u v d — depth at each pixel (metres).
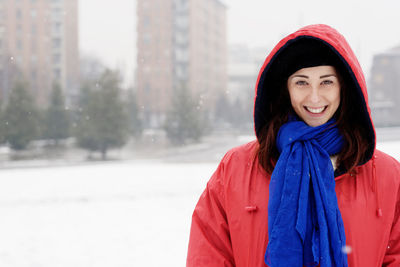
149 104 60.38
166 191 9.16
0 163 24.73
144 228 6.13
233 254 1.27
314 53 1.15
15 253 5.19
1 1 55.66
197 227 1.33
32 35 56.12
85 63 65.06
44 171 14.30
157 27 61.38
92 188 9.98
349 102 1.21
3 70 50.88
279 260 1.08
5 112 33.62
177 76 64.19
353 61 1.14
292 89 1.21
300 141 1.19
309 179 1.14
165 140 41.97
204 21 68.50
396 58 60.56
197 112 42.94
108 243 5.46
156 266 4.56
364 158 1.19
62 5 59.16
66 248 5.33
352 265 1.11
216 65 73.25
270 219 1.13
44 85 54.44
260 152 1.27
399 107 59.38
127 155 31.72
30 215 7.18
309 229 1.11
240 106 62.28
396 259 1.15
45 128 37.19
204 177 11.57
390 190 1.18
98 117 32.47
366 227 1.13
